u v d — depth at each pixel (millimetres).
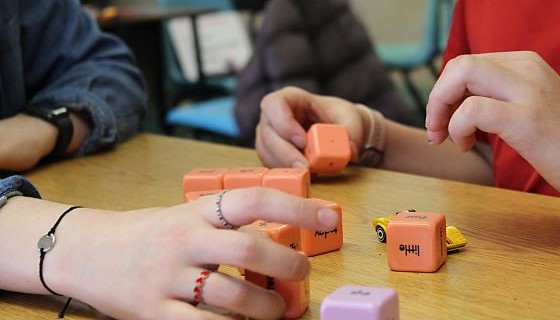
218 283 480
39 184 768
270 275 479
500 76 596
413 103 2766
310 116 816
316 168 747
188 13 2547
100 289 508
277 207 480
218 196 496
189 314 481
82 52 937
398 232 547
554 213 641
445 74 614
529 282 526
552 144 591
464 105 595
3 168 790
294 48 1854
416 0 3328
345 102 840
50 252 536
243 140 1876
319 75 1890
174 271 489
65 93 869
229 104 2117
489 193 694
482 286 524
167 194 718
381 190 716
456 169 891
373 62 1970
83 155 862
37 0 921
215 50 2646
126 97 918
